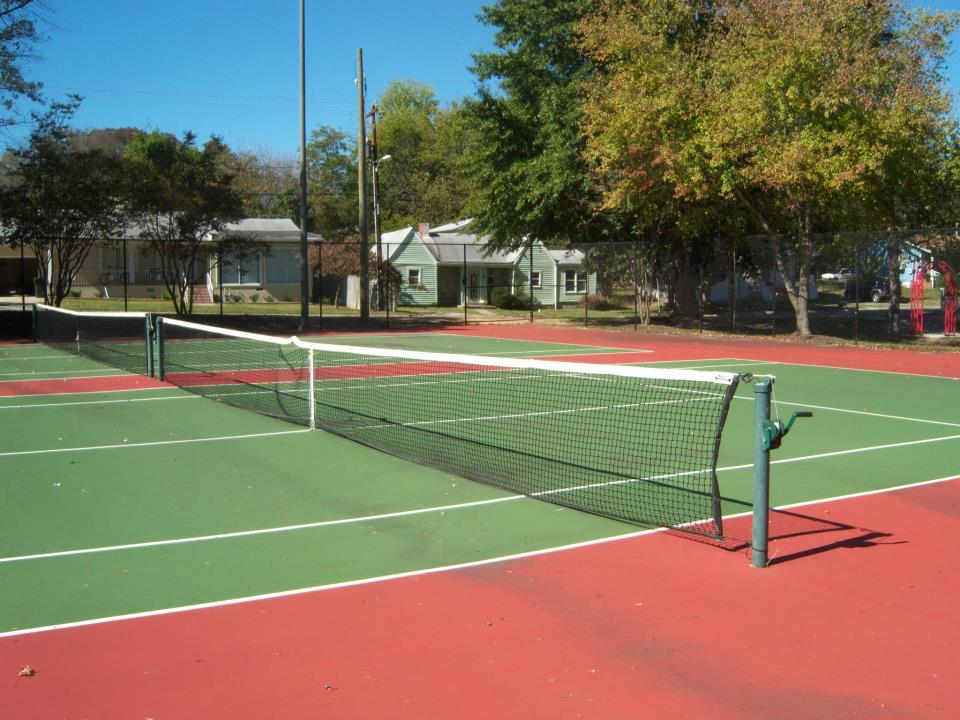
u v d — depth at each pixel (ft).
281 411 44.04
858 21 78.69
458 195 251.80
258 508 25.89
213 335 96.84
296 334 101.40
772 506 25.91
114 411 44.42
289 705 13.73
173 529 23.79
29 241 97.91
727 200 93.30
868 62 77.15
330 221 240.12
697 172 82.64
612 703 13.80
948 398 48.96
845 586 19.02
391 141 273.13
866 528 23.56
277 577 19.79
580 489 27.63
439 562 20.80
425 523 24.14
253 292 162.09
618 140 87.15
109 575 19.97
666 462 31.76
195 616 17.46
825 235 88.69
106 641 16.22
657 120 84.17
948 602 18.07
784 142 78.69
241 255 113.19
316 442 36.01
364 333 103.91
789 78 77.77
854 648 15.84
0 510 25.80
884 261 86.58
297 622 17.12
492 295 173.06
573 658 15.46
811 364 67.77
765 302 130.41
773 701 13.88
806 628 16.76
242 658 15.47
